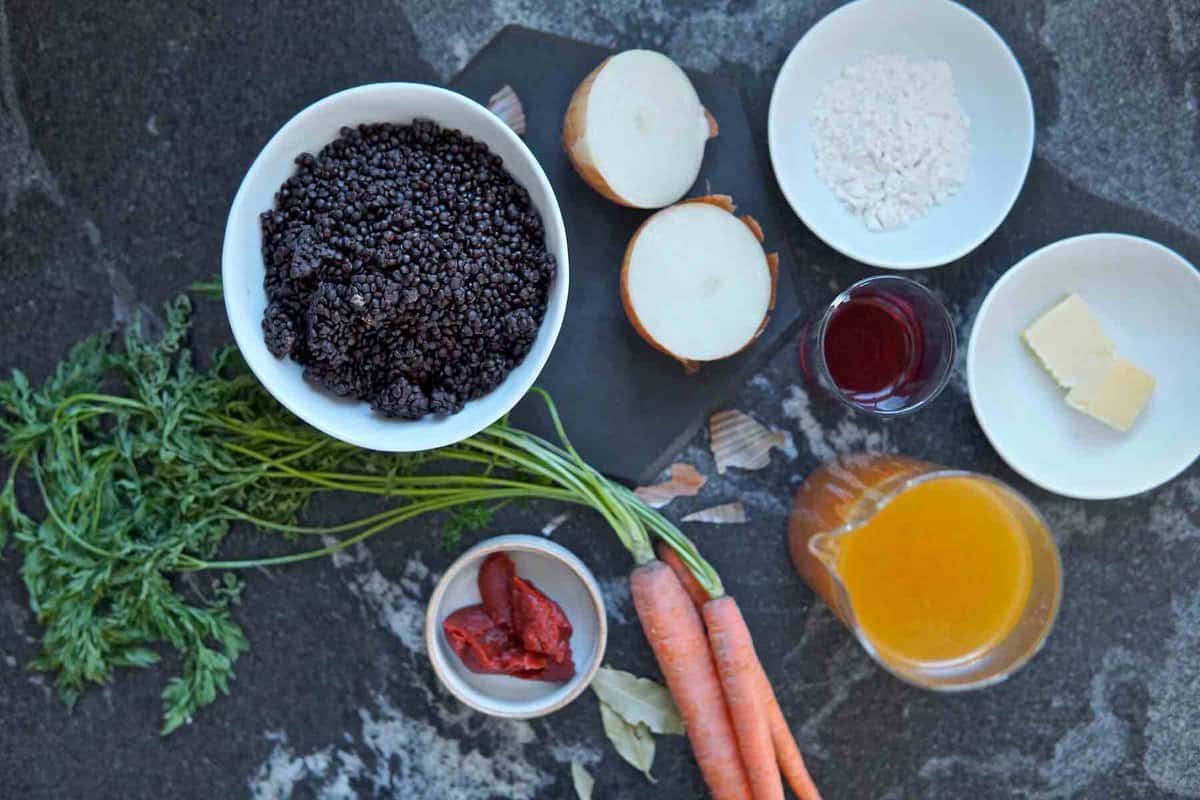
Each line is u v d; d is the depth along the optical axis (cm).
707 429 72
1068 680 74
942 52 70
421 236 63
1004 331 71
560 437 71
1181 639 73
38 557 68
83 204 70
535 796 72
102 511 68
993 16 72
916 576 69
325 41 70
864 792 73
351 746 72
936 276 72
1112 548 73
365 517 71
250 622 71
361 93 63
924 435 72
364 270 62
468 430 63
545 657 68
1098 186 72
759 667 70
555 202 63
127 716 72
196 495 67
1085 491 70
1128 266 70
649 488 71
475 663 69
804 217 69
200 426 67
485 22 70
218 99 70
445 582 67
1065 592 73
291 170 64
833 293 72
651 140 68
